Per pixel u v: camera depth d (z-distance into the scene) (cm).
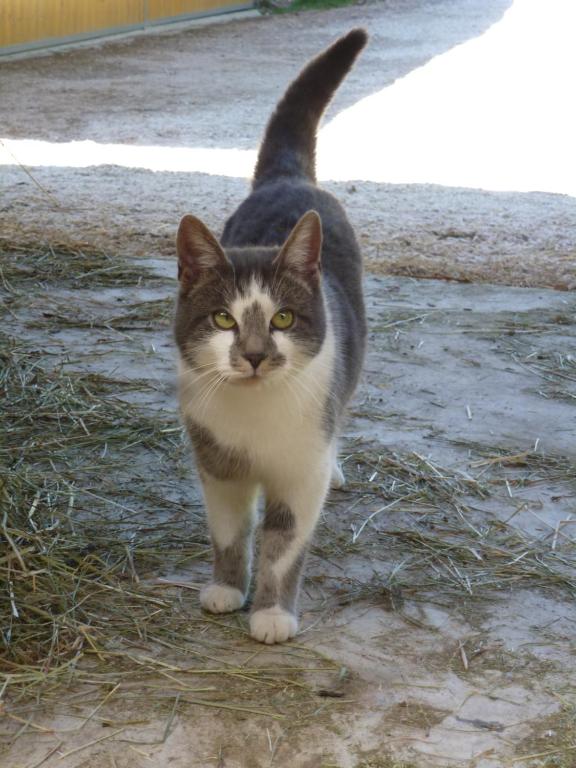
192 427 168
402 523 183
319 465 167
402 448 197
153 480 189
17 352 215
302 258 165
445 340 227
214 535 170
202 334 165
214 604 169
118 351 219
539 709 159
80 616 167
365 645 166
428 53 661
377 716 157
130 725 156
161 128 442
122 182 348
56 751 153
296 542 168
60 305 234
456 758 154
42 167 367
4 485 181
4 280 243
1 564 171
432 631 168
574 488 191
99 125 444
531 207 337
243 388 164
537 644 166
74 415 199
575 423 205
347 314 178
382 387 212
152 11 713
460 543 180
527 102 527
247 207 189
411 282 258
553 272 271
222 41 687
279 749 154
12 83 528
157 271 257
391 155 409
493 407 208
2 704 157
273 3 830
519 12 844
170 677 161
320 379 166
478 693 160
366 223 310
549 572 176
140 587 172
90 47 641
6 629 164
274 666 162
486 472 193
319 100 202
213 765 152
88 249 271
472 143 436
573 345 227
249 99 512
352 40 202
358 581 174
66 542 176
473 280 264
